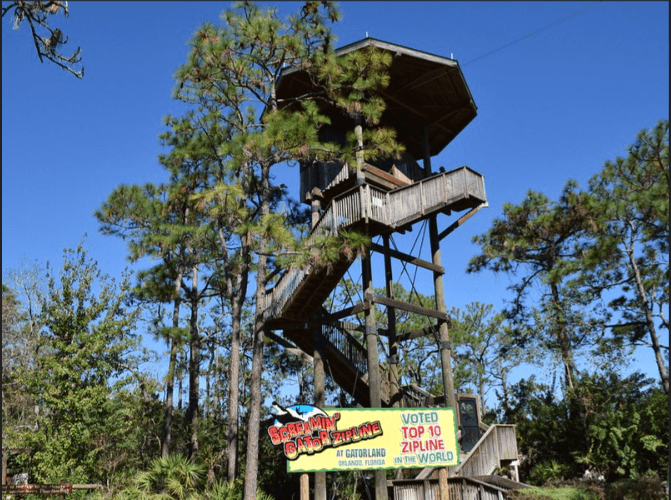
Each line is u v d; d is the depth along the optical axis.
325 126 20.41
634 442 22.02
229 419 19.33
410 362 29.53
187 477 15.00
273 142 15.22
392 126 21.58
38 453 16.92
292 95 19.89
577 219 26.19
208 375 30.97
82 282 18.81
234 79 17.11
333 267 16.28
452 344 32.66
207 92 16.88
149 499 14.02
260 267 16.53
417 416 15.24
